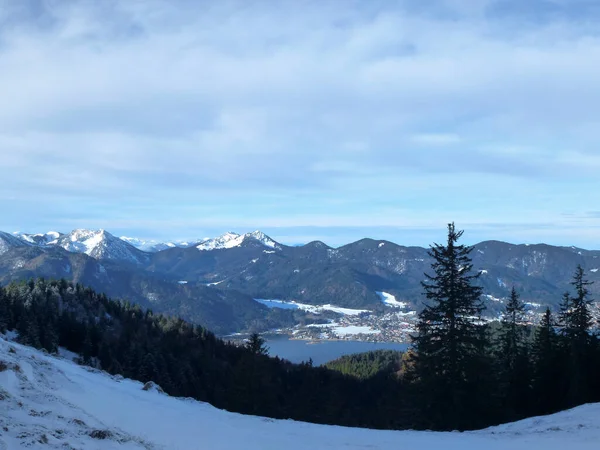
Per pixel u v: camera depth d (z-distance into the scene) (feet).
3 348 50.90
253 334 164.55
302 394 220.64
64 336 260.62
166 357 260.21
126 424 42.98
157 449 37.24
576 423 61.05
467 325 99.45
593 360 126.31
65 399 42.96
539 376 136.46
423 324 103.65
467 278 102.53
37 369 49.60
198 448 40.70
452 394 96.94
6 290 323.98
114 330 336.08
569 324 139.33
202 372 266.36
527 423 67.97
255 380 156.87
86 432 33.73
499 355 155.74
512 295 160.66
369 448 48.80
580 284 137.69
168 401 63.93
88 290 384.88
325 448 47.62
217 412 63.52
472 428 95.76
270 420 62.54
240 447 43.57
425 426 99.76
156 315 448.65
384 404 207.31
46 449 27.81
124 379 79.61
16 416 31.99
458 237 104.27
